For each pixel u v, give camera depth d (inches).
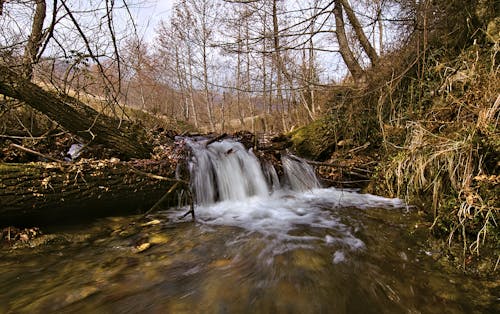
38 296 73.0
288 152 234.4
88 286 78.0
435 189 107.4
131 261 94.0
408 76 186.9
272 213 151.6
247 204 170.2
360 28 264.7
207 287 77.8
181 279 82.2
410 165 133.4
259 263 92.0
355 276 81.5
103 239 112.5
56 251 100.0
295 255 97.0
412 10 198.2
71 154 170.4
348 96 232.8
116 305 69.6
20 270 86.4
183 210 155.2
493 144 90.8
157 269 88.5
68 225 121.6
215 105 900.0
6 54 148.6
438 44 184.4
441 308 65.3
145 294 74.4
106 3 126.3
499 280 71.7
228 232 122.3
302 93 358.0
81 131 150.9
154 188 143.7
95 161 125.6
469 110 110.5
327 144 232.1
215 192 173.9
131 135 171.9
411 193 131.6
